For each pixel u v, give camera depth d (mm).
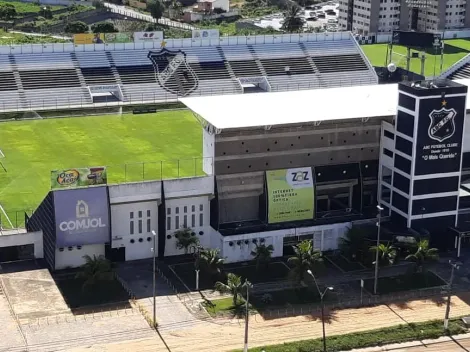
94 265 152000
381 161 179250
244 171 170750
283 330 139750
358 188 179250
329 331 139750
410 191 171000
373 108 177750
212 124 164375
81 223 159000
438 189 172750
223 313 145375
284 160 172875
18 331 135750
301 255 154125
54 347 131750
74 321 140500
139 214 165250
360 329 140750
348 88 197875
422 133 168375
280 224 172875
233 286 146625
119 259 165875
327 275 161625
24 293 149625
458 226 175625
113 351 131375
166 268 163250
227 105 178625
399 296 153625
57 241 157500
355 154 178375
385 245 164375
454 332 140500
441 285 158875
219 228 169375
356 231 167375
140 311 145125
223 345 134375
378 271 164000
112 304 147250
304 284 157250
